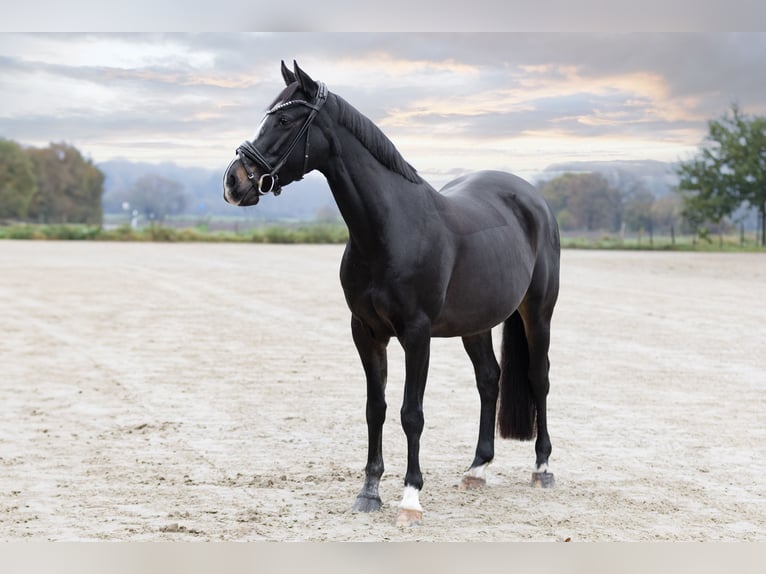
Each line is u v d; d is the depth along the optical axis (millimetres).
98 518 5980
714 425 9039
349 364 12633
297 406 9891
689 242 51031
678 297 21688
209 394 10531
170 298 20531
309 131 5793
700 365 12570
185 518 5996
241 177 5695
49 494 6559
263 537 5621
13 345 14141
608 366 12477
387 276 5930
